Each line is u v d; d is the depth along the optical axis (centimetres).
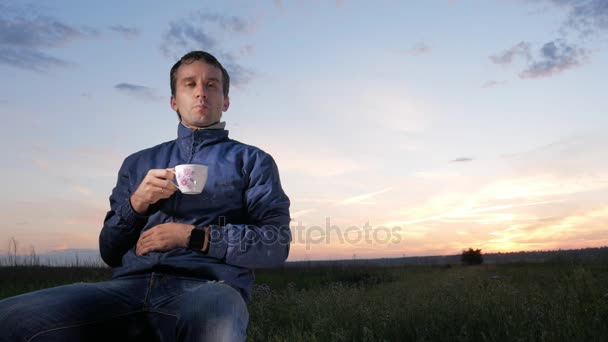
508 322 412
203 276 223
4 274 1164
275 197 246
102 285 218
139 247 225
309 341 437
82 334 206
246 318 205
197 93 257
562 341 371
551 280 817
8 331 194
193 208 238
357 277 1559
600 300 482
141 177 257
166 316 212
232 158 250
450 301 528
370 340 412
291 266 2164
